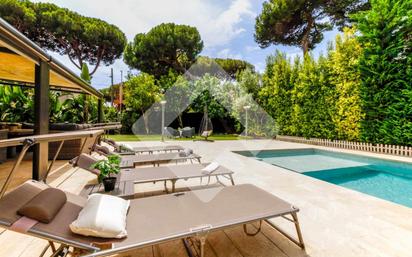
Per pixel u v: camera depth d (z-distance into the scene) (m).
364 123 7.95
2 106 6.66
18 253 1.95
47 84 3.70
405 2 6.71
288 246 2.07
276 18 13.47
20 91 6.98
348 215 2.73
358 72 8.04
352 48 8.23
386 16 7.00
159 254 1.96
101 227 1.54
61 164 5.46
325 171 6.59
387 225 2.48
